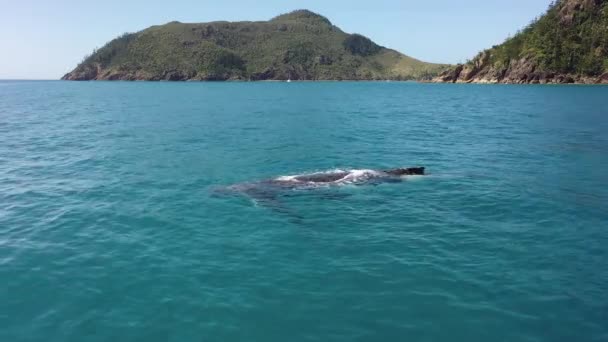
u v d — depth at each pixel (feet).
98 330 28.25
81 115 175.01
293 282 34.24
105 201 55.88
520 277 35.19
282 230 45.73
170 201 55.72
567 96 299.99
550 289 33.24
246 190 60.08
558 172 71.61
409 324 28.71
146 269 36.63
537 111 190.08
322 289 33.17
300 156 85.40
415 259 38.58
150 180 66.44
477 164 78.13
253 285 33.78
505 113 181.68
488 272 36.06
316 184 62.69
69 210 52.31
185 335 27.63
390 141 104.32
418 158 83.51
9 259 38.68
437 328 28.30
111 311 30.37
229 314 29.81
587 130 123.95
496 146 97.09
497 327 28.43
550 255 39.34
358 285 33.81
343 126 135.44
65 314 30.09
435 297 32.04
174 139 107.55
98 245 41.78
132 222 48.14
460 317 29.50
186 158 83.35
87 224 47.55
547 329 28.27
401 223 47.98
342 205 54.29
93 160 81.76
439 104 242.37
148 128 129.80
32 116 171.12
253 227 46.60
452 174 70.13
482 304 31.12
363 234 44.70
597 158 83.15
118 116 169.99
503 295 32.35
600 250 40.37
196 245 41.70
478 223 47.85
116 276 35.42
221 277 35.12
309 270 36.37
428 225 47.32
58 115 175.32
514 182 65.21
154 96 334.85
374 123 144.56
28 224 47.60
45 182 65.51
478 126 135.13
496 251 40.29
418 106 228.43
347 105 237.45
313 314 29.81
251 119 157.99
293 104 245.45
